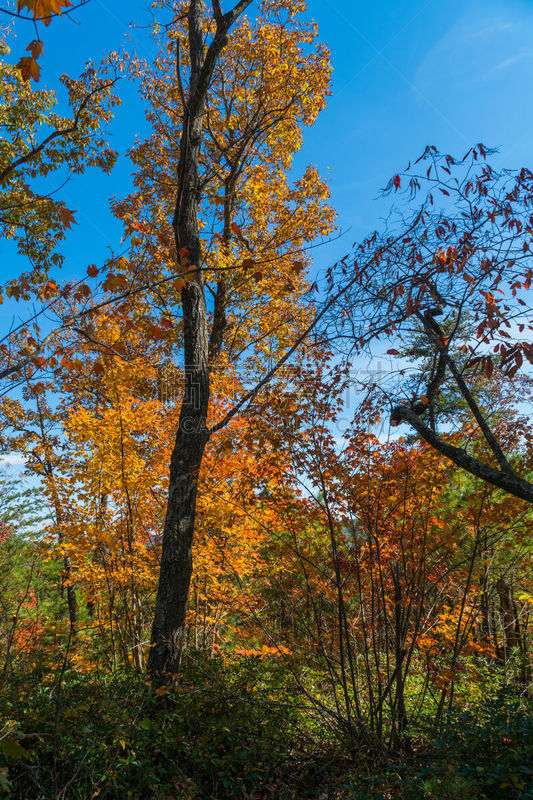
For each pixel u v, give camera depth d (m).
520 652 7.57
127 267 3.95
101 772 3.57
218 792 3.97
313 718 5.27
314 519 5.84
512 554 7.84
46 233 8.57
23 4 1.94
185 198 6.57
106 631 7.94
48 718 3.94
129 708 4.34
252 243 11.76
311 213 11.89
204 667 5.62
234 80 11.74
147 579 7.69
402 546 5.66
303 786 4.20
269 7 10.93
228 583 7.82
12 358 3.45
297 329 11.14
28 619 6.88
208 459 7.08
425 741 4.94
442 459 5.75
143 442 8.19
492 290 4.71
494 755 3.86
